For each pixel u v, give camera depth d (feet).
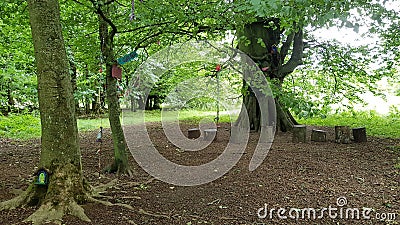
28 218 10.71
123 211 11.73
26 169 18.56
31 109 51.62
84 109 64.23
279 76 27.40
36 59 11.37
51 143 11.50
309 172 17.02
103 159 20.93
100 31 16.40
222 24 17.07
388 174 16.79
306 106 16.65
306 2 10.43
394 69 33.78
